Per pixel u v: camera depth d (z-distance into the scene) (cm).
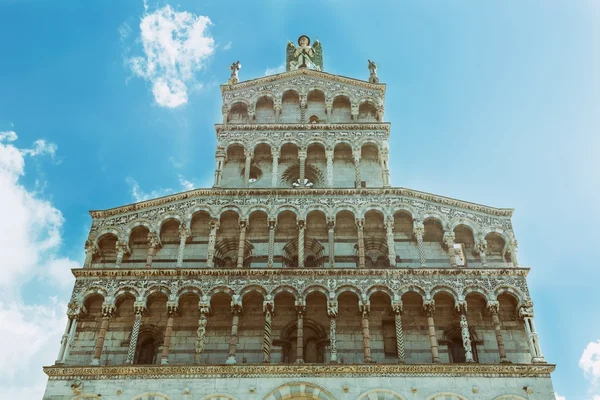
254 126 4788
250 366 3528
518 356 3734
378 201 4253
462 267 3878
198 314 3909
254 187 4553
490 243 4197
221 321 3872
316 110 5119
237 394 3450
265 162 4725
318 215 4288
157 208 4247
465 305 3766
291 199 4275
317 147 4747
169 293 3831
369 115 5072
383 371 3516
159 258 4147
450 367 3519
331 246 4072
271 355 3769
